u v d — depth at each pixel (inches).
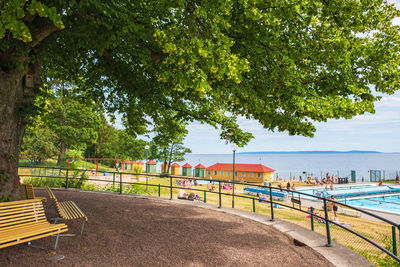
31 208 222.2
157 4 288.4
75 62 420.5
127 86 387.2
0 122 257.3
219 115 489.1
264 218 338.6
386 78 302.7
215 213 365.7
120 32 225.5
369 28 303.3
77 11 216.7
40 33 254.5
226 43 199.5
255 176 2202.3
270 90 291.1
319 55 291.6
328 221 233.9
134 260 194.9
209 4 200.1
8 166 263.4
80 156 1915.6
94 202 405.7
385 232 560.7
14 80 264.7
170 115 514.6
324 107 328.2
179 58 210.2
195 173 2511.1
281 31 253.9
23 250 204.5
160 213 349.4
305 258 210.8
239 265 193.6
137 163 2581.2
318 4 267.0
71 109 1455.5
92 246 219.3
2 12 162.6
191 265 190.1
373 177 2348.7
